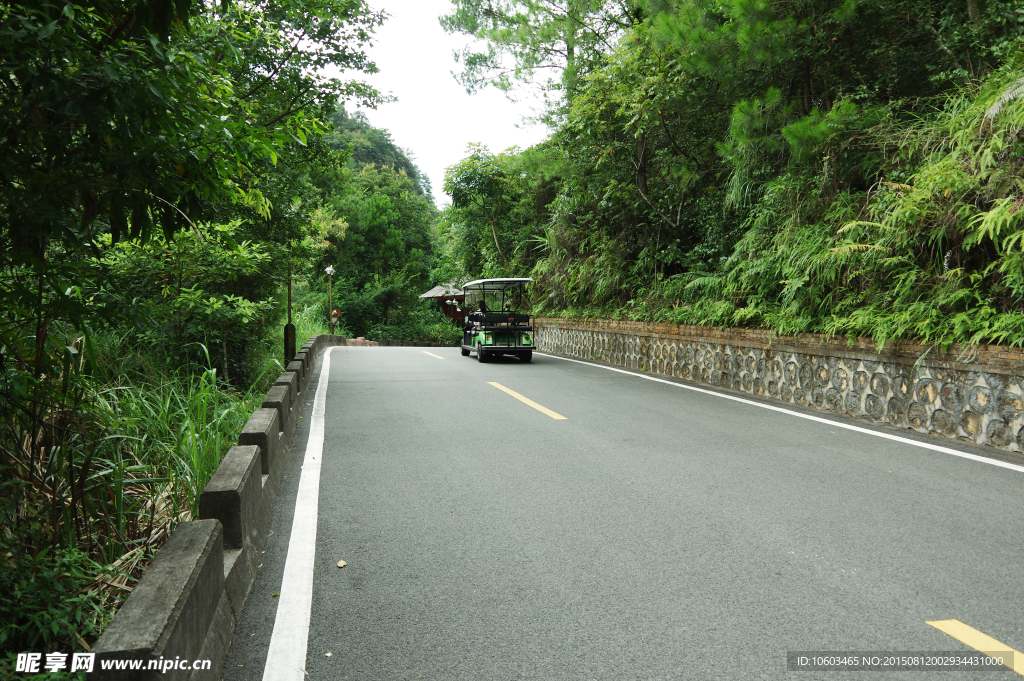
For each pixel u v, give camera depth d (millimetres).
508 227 27719
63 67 2258
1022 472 5188
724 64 10461
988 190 6469
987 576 3264
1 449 3609
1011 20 8570
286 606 3020
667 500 4582
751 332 9844
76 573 3070
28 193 2396
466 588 3201
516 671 2473
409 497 4695
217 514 3199
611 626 2811
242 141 3045
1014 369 5781
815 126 8820
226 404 6988
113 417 4777
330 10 11344
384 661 2553
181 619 2061
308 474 5332
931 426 6691
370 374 12898
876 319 7180
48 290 2834
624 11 17078
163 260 6738
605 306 16906
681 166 14078
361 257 50938
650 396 9617
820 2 9797
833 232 8938
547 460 5766
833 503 4465
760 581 3244
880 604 2982
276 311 10898
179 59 2861
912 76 10180
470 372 13250
